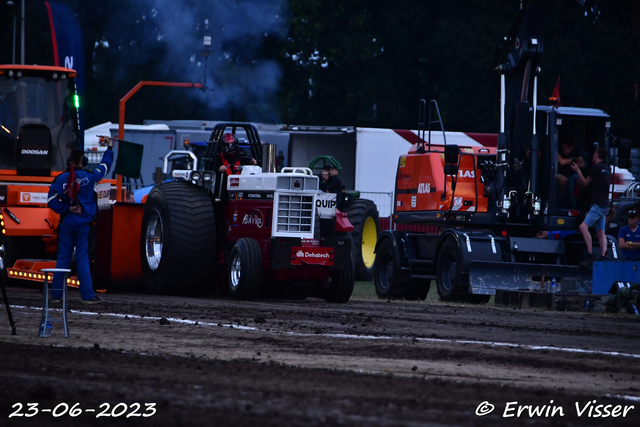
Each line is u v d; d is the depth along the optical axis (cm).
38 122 5306
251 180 4547
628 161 5506
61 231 3769
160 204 4634
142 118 14738
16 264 4822
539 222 5356
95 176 3803
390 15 13388
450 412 1425
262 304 4103
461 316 3706
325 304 4406
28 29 12950
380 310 3991
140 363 1903
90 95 14650
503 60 5572
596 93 13175
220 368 1844
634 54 13275
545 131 5353
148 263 4706
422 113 5888
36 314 3164
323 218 4616
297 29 13312
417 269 5738
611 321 3706
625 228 5281
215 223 4700
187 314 3331
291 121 13838
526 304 4531
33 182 5212
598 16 13662
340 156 10075
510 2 13175
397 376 1806
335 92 13725
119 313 3309
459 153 5391
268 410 1387
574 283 4862
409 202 5944
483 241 5141
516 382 1817
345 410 1404
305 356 2136
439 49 13188
